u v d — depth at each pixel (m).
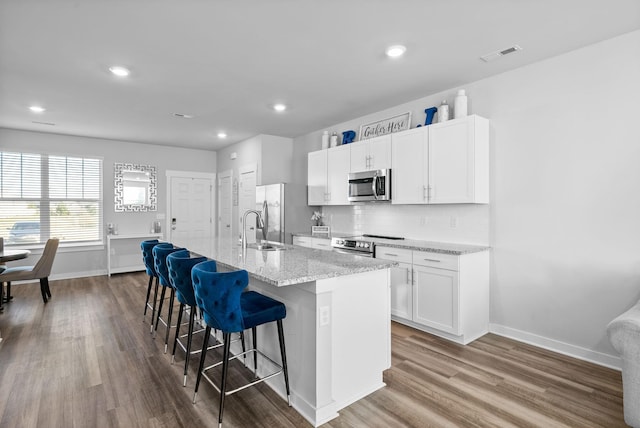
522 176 3.09
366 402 2.15
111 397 2.21
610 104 2.61
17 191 5.55
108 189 6.32
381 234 4.44
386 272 2.37
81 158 6.07
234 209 6.73
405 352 2.88
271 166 5.92
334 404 2.02
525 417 1.98
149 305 4.34
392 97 3.89
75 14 2.25
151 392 2.27
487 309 3.31
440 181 3.40
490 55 2.86
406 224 4.12
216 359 2.78
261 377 2.46
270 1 2.12
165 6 2.17
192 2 2.13
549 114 2.92
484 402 2.14
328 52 2.81
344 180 4.54
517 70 3.11
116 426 1.92
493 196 3.29
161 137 6.08
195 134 5.83
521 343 3.07
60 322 3.66
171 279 2.56
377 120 4.46
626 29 2.47
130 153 6.54
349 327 2.15
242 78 3.35
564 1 2.12
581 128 2.75
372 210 4.58
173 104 4.15
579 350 2.77
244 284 1.87
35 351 2.91
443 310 3.11
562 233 2.86
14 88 3.58
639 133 2.48
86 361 2.72
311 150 5.70
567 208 2.83
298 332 2.08
